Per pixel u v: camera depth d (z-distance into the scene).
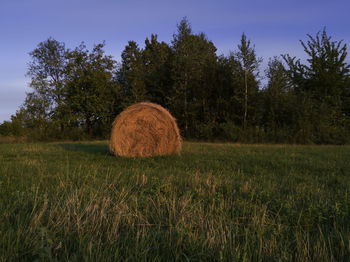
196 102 30.81
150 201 4.59
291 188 6.07
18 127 33.56
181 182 6.23
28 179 6.46
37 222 3.38
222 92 30.97
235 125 28.05
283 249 3.06
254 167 9.43
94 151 14.90
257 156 12.48
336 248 3.07
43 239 2.97
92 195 4.70
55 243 2.97
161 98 33.78
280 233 3.44
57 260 2.66
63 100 32.50
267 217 4.00
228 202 4.63
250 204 4.41
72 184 5.81
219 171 8.52
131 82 34.22
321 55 31.09
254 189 5.64
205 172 8.20
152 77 34.62
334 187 6.50
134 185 5.87
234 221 3.92
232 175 7.66
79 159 11.62
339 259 2.90
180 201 4.50
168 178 6.62
